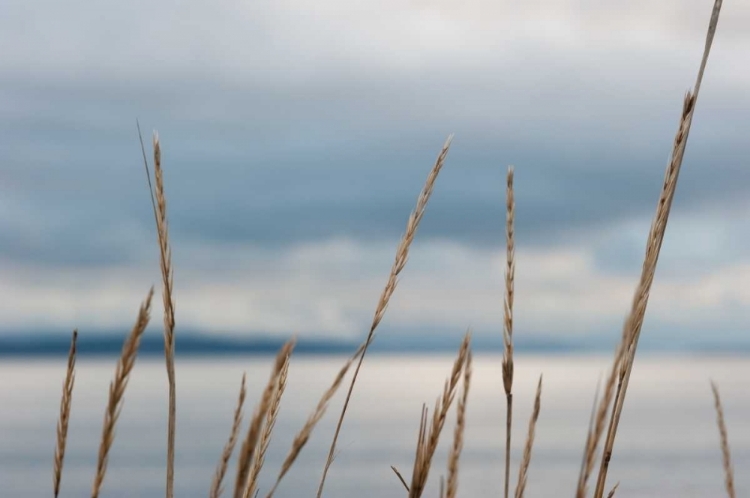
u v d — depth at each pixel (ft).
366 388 444.14
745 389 367.04
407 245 5.88
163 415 204.74
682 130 5.39
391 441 161.89
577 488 3.77
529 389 355.15
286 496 80.33
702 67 5.58
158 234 5.38
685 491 97.19
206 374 515.50
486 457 128.88
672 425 203.10
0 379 479.82
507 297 5.43
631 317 3.86
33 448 136.26
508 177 5.65
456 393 4.22
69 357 4.64
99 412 208.74
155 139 5.44
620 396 5.42
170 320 5.29
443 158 6.05
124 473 109.50
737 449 144.15
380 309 5.84
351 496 95.20
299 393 258.37
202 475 107.45
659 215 5.33
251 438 3.50
